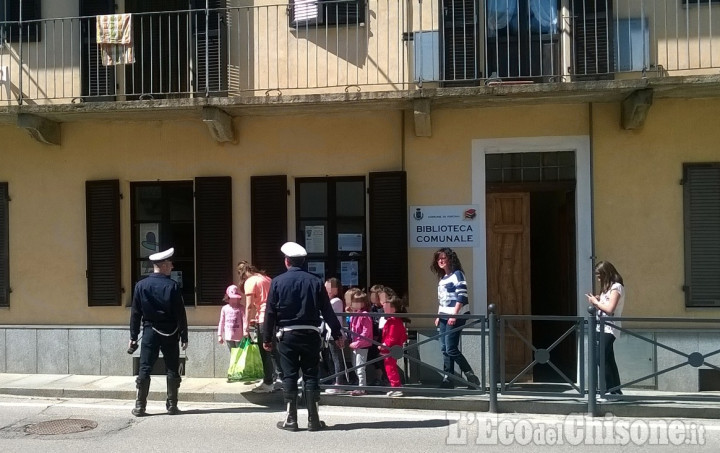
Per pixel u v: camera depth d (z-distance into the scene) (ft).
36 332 29.48
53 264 29.76
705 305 26.22
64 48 29.76
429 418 22.24
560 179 27.91
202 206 28.99
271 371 25.31
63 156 29.81
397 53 28.07
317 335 20.71
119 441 19.45
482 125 27.68
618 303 23.26
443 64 27.53
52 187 29.81
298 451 18.33
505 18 27.96
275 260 28.43
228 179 28.86
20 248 29.91
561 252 29.48
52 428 21.09
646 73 26.40
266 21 28.96
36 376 28.86
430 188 27.94
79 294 29.60
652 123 26.68
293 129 28.81
